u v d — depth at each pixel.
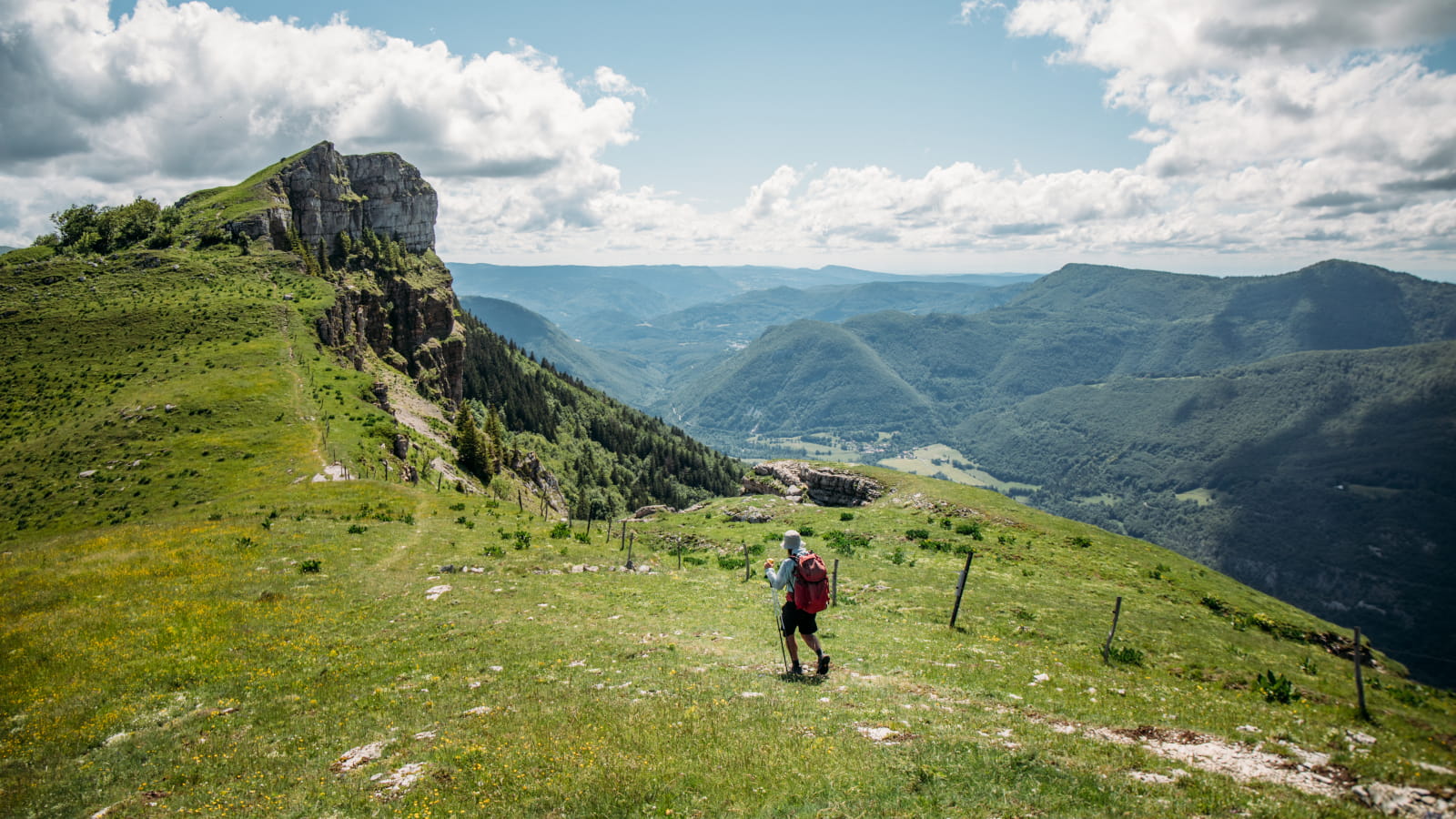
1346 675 23.69
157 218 165.12
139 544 36.94
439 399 185.75
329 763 13.71
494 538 44.22
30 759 15.39
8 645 22.78
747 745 12.28
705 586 32.75
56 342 93.81
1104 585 36.62
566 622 25.08
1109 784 10.48
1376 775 10.63
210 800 12.66
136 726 16.91
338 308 129.00
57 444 68.19
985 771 11.06
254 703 17.98
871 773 11.04
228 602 27.27
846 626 25.59
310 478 59.59
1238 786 10.47
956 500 55.91
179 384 81.25
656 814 10.27
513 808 10.81
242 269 137.38
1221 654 25.38
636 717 14.01
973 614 28.83
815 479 67.38
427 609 27.06
